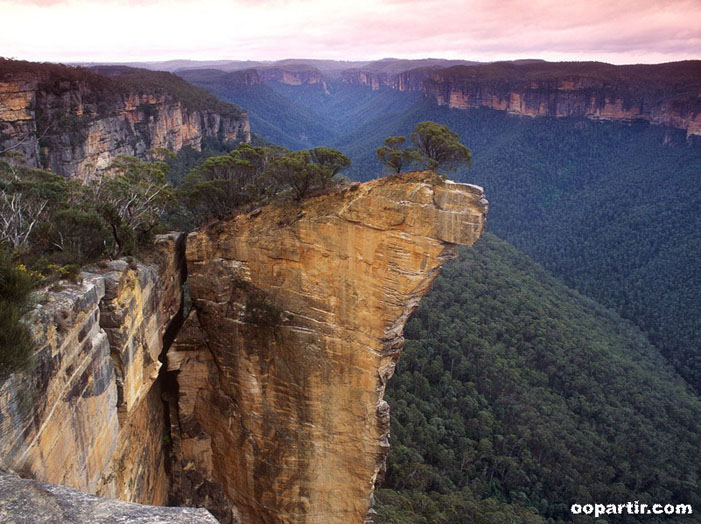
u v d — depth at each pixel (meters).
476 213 23.03
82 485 16.12
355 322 26.31
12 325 12.27
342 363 27.05
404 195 24.00
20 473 12.20
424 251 24.23
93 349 17.08
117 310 18.89
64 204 25.52
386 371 26.84
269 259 27.23
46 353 13.84
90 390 16.75
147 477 25.22
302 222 26.19
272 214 27.67
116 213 22.81
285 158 27.84
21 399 12.35
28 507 7.81
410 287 24.80
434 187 23.62
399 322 25.84
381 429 27.36
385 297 25.38
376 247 25.03
